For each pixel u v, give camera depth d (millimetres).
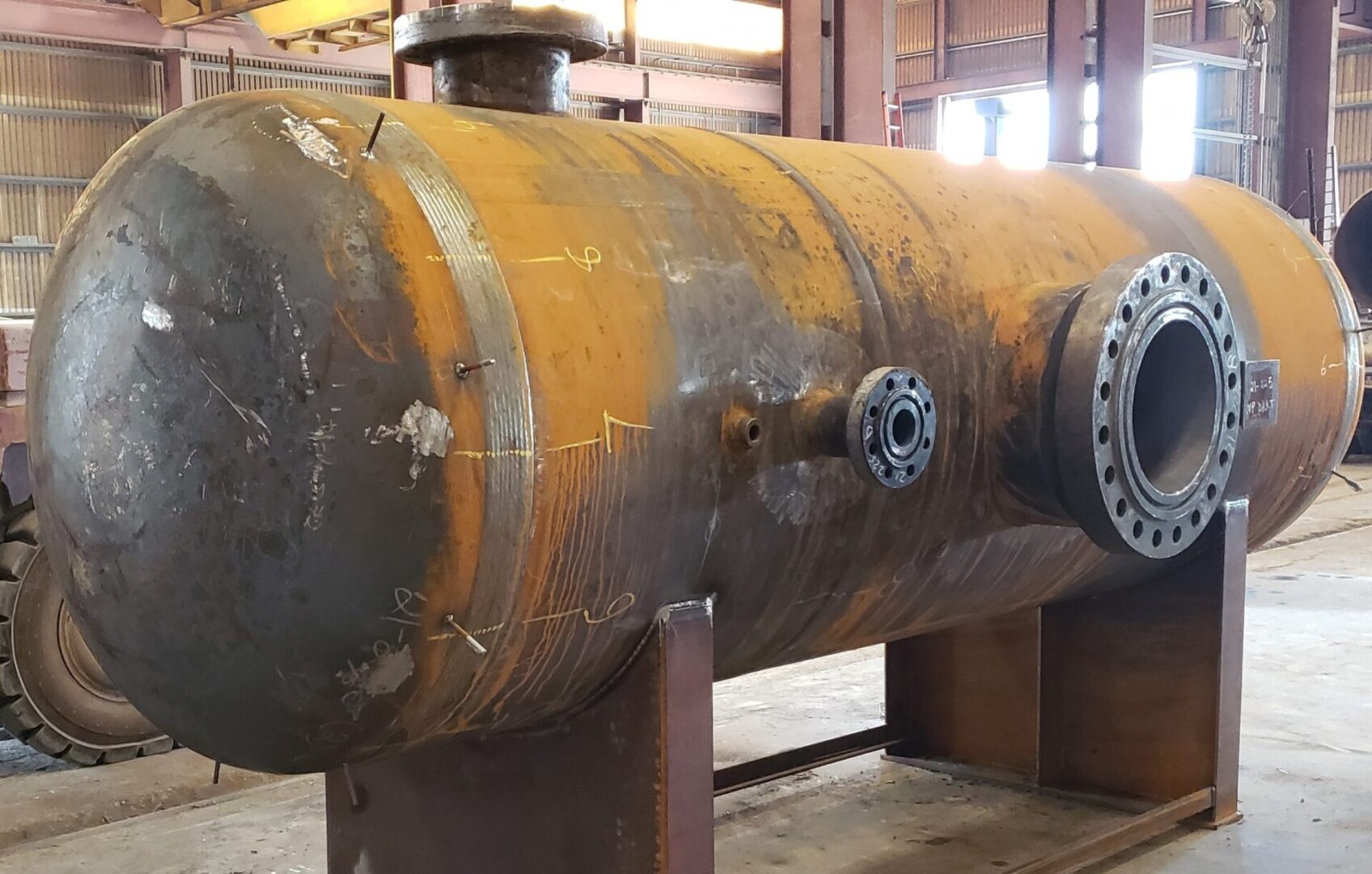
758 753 3631
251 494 1606
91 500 1718
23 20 11797
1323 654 4547
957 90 19156
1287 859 2795
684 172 2014
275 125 1709
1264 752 3506
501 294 1653
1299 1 11977
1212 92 16328
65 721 3742
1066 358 2168
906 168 2404
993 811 3123
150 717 1806
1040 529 2447
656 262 1837
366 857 2348
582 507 1702
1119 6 6883
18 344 3650
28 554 3629
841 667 4574
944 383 2152
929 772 3410
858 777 3389
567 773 2029
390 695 1658
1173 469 2373
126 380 1672
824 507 2016
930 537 2225
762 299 1927
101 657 1810
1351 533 7234
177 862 2900
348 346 1581
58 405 1746
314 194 1636
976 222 2367
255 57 13094
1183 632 2959
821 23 6828
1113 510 2191
